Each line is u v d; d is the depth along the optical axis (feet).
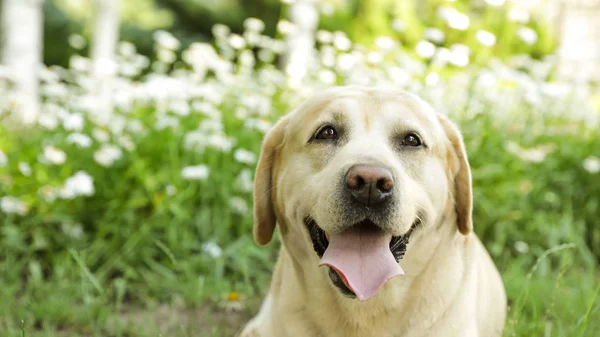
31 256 4.72
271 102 6.39
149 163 5.25
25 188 4.90
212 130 5.49
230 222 5.04
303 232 3.05
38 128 5.94
